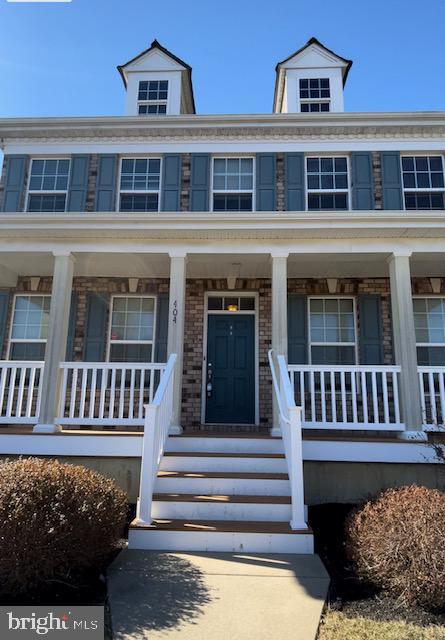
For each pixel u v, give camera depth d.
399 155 8.27
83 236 6.79
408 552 3.30
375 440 5.89
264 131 8.45
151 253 6.93
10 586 3.25
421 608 3.17
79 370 8.12
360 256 6.94
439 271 7.82
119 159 8.59
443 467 5.78
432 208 8.12
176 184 8.31
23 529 3.27
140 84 9.96
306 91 9.74
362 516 3.96
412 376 6.22
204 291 8.47
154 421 4.66
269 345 8.24
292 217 6.47
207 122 8.41
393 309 6.70
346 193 8.27
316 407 7.92
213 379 8.25
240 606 3.14
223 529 4.29
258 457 5.40
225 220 6.53
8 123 8.44
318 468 5.82
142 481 4.51
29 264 7.69
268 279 8.45
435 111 8.17
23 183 8.38
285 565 3.88
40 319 8.43
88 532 3.57
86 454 5.83
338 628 2.89
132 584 3.46
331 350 8.23
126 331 8.43
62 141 8.59
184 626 2.87
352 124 8.31
